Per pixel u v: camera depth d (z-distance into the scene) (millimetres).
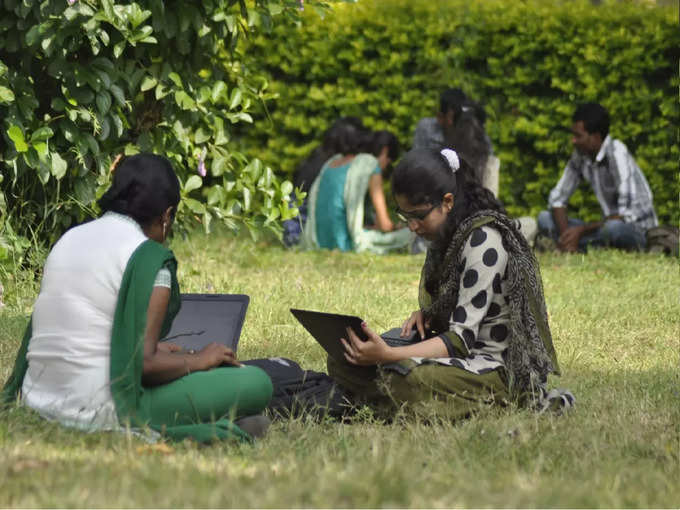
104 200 5992
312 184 17406
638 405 7000
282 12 11586
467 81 18844
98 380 5668
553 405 6770
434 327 7148
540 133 18406
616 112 18188
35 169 10922
